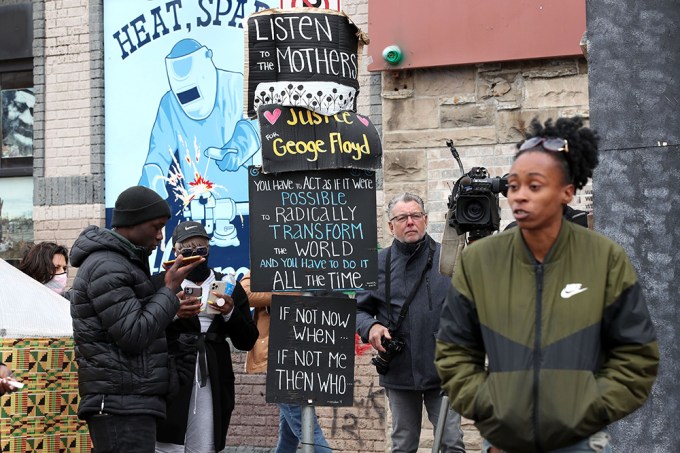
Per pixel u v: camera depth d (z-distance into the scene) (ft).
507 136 28.12
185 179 31.71
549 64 27.78
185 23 31.83
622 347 11.68
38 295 21.31
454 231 18.37
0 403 20.22
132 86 32.37
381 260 21.75
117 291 17.84
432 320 21.15
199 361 20.66
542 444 11.52
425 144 28.78
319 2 21.80
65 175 32.91
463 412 12.14
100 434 18.01
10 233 34.04
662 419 17.72
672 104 17.93
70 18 33.01
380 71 29.17
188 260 18.72
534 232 11.84
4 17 33.88
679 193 17.87
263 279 20.10
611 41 18.25
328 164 19.92
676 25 17.95
